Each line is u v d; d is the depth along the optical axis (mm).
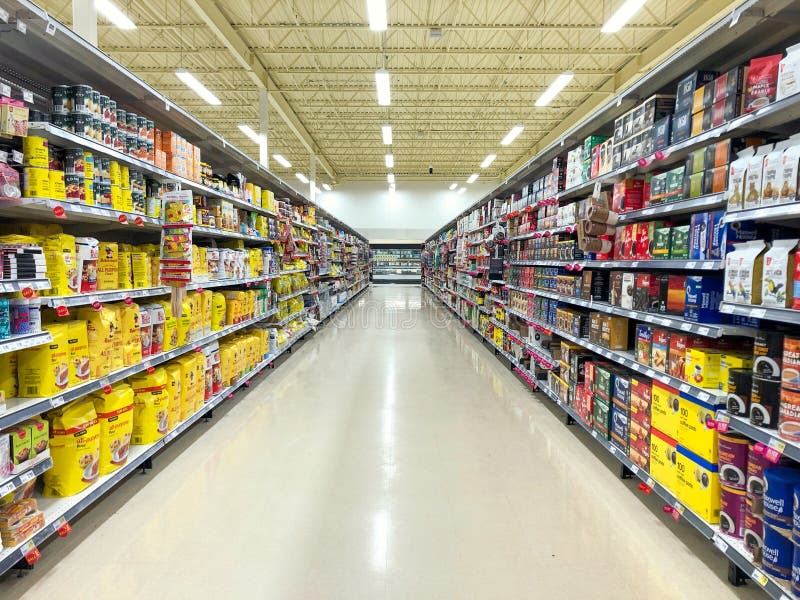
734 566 2014
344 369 6309
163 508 2676
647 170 2980
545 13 7512
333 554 2250
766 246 1826
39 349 2154
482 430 3994
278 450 3531
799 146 1641
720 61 2467
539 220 5035
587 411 3555
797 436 1619
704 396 2088
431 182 22750
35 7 1964
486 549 2299
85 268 2500
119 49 8539
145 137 3008
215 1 7055
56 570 2123
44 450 2141
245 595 1960
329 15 7656
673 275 2576
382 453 3490
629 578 2086
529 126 14273
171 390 3295
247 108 12641
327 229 11133
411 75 10422
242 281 4898
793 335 1781
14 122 1967
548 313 4746
